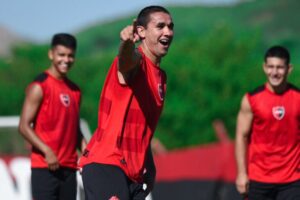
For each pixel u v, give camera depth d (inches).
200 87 3021.7
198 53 3157.0
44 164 1066.1
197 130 2977.4
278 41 4886.8
